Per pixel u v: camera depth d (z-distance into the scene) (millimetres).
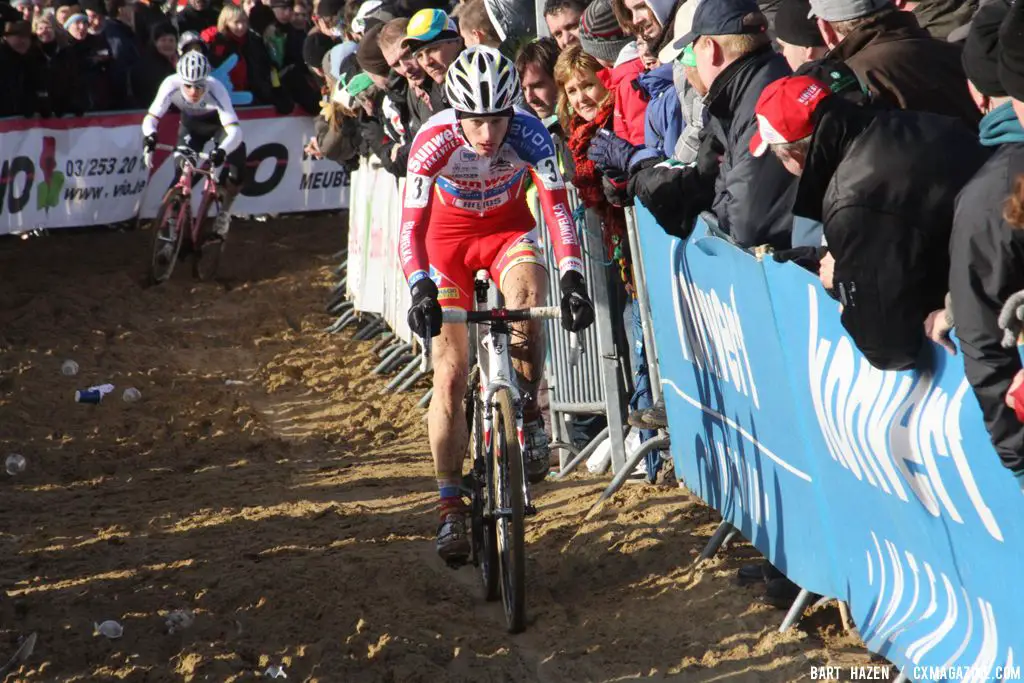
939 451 6090
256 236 28891
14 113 25766
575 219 13219
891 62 7520
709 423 10250
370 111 18969
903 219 6090
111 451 15984
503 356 9492
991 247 5344
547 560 10852
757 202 8250
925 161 6102
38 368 19469
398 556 11023
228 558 11266
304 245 28188
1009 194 5297
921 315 6156
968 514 6031
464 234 10188
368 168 21656
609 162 11000
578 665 8508
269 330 22297
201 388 18922
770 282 7824
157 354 20750
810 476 8039
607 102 11617
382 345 20938
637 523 11039
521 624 9250
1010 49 5363
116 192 28047
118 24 28000
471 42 15453
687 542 10398
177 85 24125
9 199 25875
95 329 21938
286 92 29609
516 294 9906
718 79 8555
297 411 18062
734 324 8875
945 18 9656
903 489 6648
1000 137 5586
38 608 10102
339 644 9023
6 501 13922
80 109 26672
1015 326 5141
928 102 7492
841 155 6359
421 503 12906
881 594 7348
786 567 8711
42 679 8688
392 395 18438
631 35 11172
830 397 7281
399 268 19562
